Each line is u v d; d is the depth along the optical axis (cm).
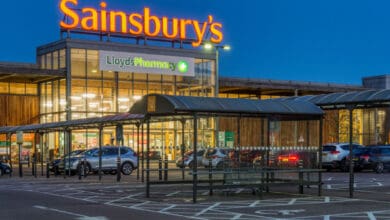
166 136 5212
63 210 1648
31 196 2059
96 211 1628
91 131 4994
